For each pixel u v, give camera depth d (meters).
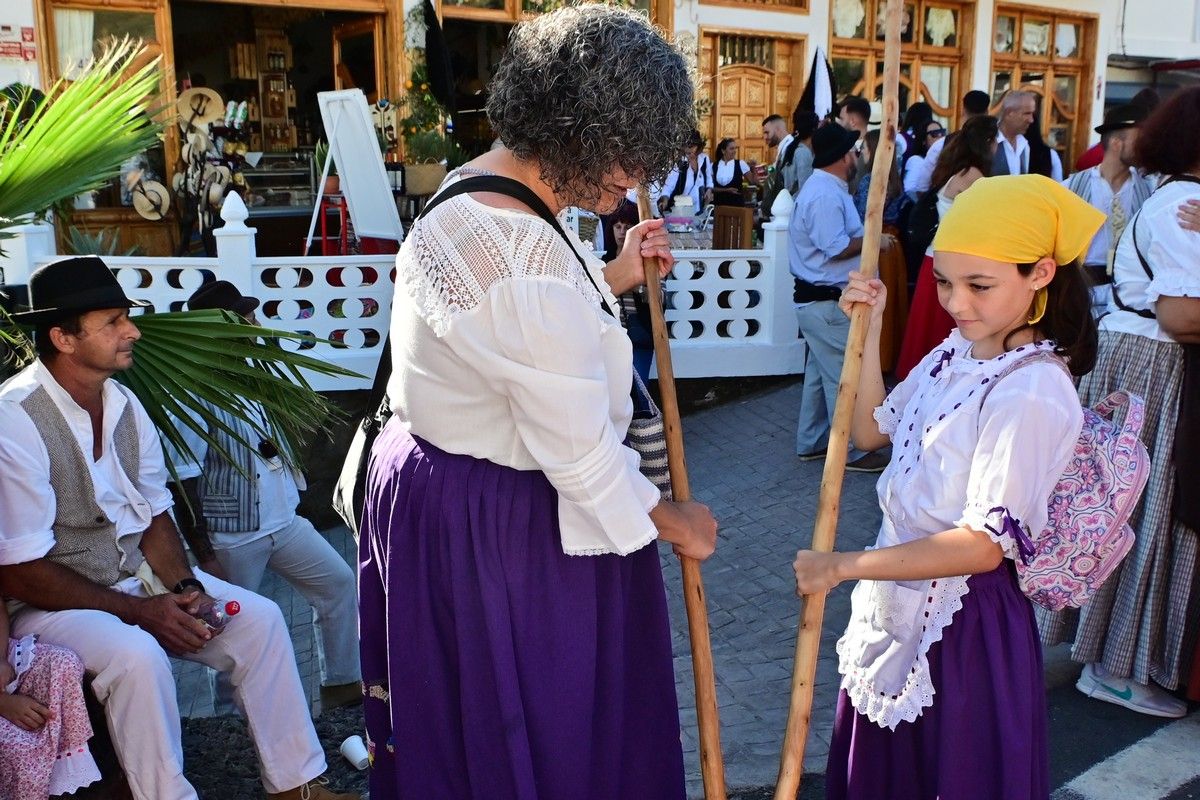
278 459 3.63
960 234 1.93
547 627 1.84
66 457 2.71
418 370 1.79
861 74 13.12
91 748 2.78
